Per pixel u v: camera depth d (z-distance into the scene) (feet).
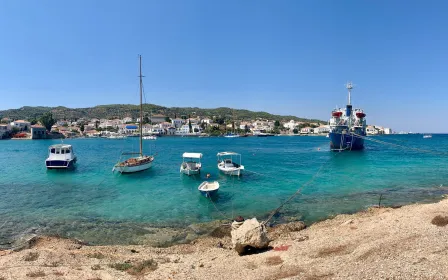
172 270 44.52
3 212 84.69
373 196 99.25
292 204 90.22
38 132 568.41
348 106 283.59
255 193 106.52
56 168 163.73
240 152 289.12
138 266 46.11
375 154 249.96
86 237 65.26
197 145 416.26
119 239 63.82
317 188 113.50
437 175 140.56
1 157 241.55
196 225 71.51
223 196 102.53
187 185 124.47
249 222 53.42
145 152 293.43
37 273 42.96
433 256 39.73
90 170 167.12
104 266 46.42
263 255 49.24
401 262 38.68
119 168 146.10
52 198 101.76
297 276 38.47
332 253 47.32
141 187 120.67
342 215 74.64
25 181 134.51
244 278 40.11
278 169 166.40
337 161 204.03
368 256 42.93
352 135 260.21
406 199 94.79
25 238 64.34
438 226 55.36
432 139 564.30
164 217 79.61
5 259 49.78
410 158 216.33
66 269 44.80
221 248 56.18
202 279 40.65
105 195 106.32
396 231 54.44
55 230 69.87
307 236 58.65
